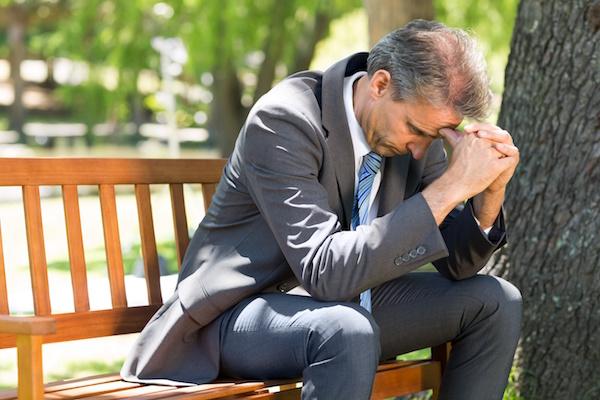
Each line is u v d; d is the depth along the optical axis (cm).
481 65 573
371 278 555
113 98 3547
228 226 603
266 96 599
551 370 764
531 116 776
